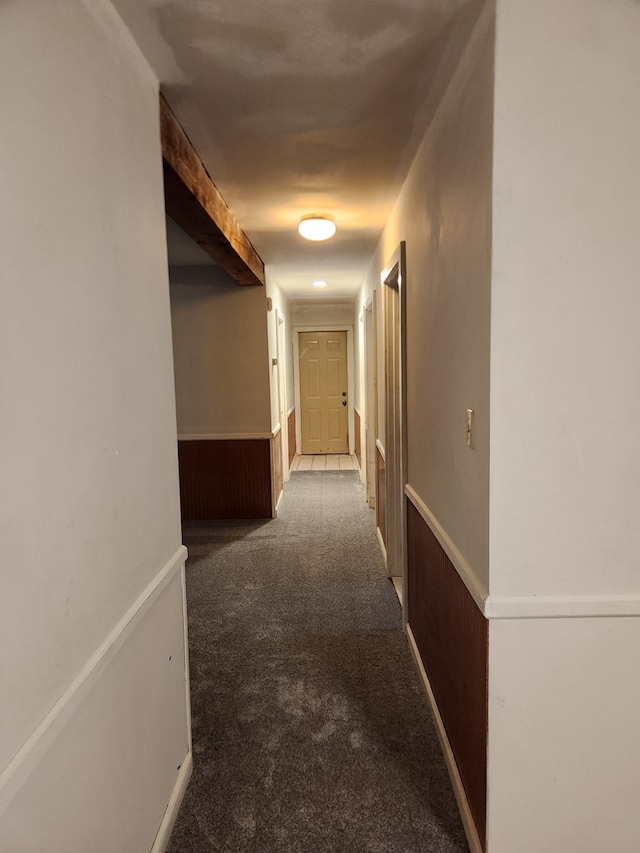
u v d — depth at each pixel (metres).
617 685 1.36
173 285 4.61
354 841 1.54
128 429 1.33
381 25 1.34
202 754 1.88
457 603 1.67
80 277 1.09
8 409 0.84
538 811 1.40
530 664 1.35
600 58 1.20
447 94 1.65
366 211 2.92
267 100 1.71
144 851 1.39
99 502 1.16
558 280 1.25
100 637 1.15
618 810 1.40
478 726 1.45
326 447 8.05
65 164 1.03
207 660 2.49
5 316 0.83
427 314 2.02
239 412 4.71
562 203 1.23
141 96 1.45
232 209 2.86
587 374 1.27
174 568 1.61
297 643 2.63
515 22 1.19
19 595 0.86
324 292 6.16
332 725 2.02
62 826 0.99
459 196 1.53
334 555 3.86
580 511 1.31
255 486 4.78
